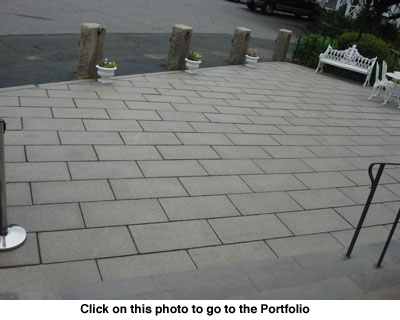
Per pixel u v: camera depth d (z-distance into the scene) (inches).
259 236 183.0
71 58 390.3
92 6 657.6
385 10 743.7
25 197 178.2
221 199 205.6
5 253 145.7
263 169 246.7
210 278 147.5
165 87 359.9
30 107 268.7
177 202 195.5
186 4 872.9
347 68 513.0
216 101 349.7
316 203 221.1
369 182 259.4
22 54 378.3
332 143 312.7
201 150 253.6
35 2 607.5
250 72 473.4
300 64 577.6
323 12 908.0
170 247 164.6
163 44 509.7
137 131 262.2
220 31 668.1
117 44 473.7
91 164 213.6
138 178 209.3
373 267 164.4
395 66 556.7
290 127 327.0
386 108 440.8
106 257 152.7
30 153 213.3
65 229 163.5
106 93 318.3
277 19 957.8
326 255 174.6
